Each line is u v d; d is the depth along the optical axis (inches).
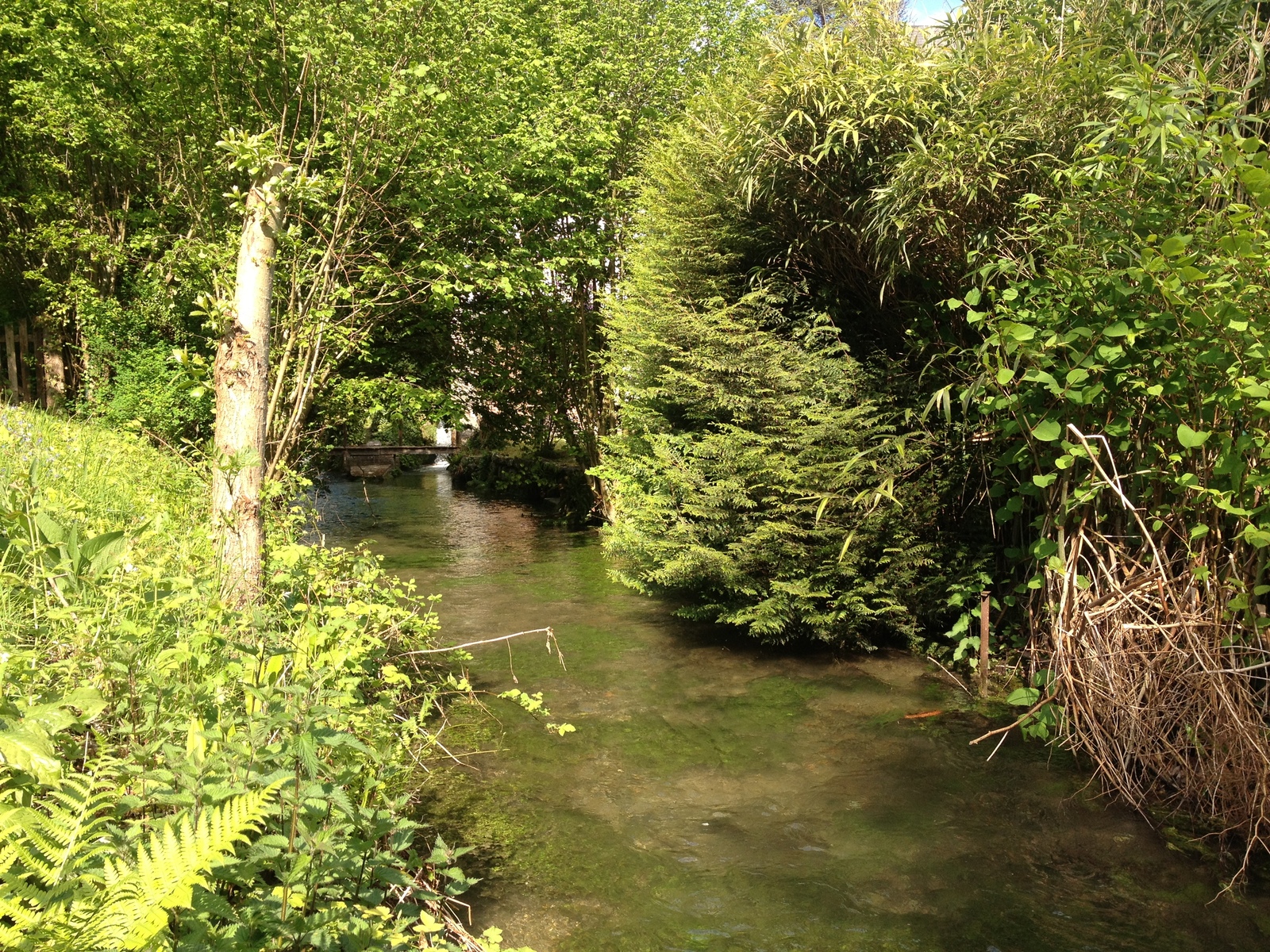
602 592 338.3
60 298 462.3
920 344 250.5
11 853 53.8
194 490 228.2
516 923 120.1
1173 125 146.9
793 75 241.1
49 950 46.4
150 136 400.8
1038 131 215.9
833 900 127.8
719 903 126.7
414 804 154.6
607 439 334.6
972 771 173.5
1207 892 129.5
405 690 184.5
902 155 224.1
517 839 144.6
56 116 390.0
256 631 111.2
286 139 345.4
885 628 264.8
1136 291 152.3
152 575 118.0
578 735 192.2
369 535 489.7
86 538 141.8
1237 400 134.9
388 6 315.6
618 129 490.0
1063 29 219.1
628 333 326.0
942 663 242.8
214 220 383.9
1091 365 157.3
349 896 78.2
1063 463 161.8
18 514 120.5
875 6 245.8
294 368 297.1
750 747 186.2
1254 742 131.7
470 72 346.6
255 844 71.1
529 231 467.8
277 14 328.8
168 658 96.4
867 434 244.5
